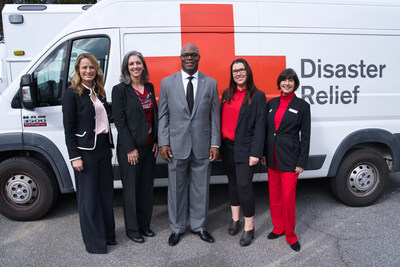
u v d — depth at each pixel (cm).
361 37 363
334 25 357
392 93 375
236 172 290
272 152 286
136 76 268
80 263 269
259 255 279
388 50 370
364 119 372
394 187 446
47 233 321
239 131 281
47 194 339
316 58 355
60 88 328
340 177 373
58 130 329
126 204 292
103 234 283
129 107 268
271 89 349
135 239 301
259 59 345
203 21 337
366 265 261
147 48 330
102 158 275
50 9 557
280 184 298
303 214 361
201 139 281
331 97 360
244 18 342
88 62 257
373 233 314
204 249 289
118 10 327
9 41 555
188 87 276
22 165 331
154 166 298
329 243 297
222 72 341
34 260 274
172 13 333
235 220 315
